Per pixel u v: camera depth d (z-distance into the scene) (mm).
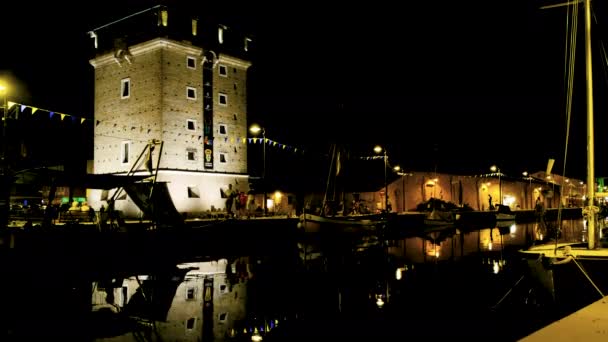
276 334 13336
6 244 23719
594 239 16422
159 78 44531
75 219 38031
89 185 30516
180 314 15547
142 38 45531
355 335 13117
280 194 58562
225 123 49844
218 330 13742
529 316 14891
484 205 78875
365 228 43969
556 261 15883
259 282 21234
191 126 46625
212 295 18516
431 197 66250
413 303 16844
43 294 18812
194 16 47031
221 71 49969
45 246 24703
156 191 32688
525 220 66875
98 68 49906
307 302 17203
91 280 22109
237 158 50688
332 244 38156
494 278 21672
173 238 31094
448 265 25859
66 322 14594
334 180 54125
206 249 33344
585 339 9758
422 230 52812
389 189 65688
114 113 48062
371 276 22500
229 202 44094
